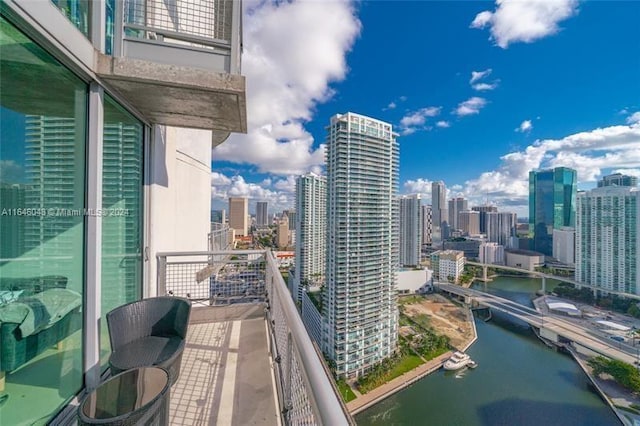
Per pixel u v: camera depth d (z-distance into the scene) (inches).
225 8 102.7
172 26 126.5
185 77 90.9
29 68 62.5
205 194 286.0
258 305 163.6
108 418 42.9
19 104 62.2
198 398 91.8
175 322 94.0
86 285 82.1
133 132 121.5
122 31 90.8
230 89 95.4
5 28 55.9
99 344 85.1
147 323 92.4
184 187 227.0
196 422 80.9
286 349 61.7
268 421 81.7
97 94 84.7
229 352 121.9
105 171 97.4
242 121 130.6
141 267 131.5
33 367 66.6
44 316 70.0
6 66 57.7
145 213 133.3
